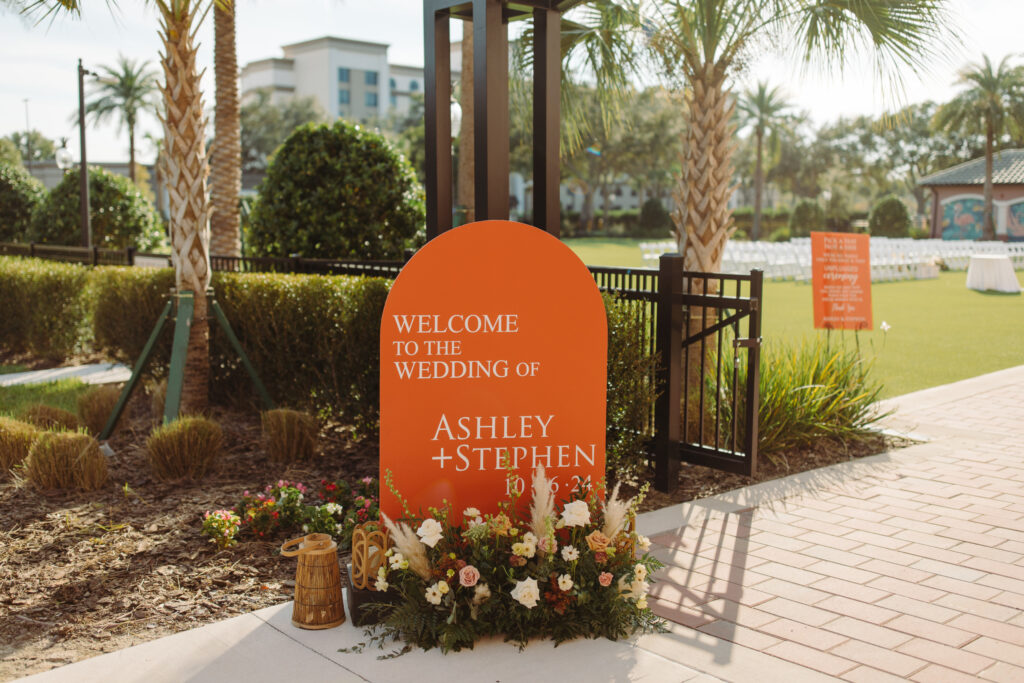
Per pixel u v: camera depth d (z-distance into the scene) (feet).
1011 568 14.03
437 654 11.14
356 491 17.67
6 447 19.67
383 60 380.58
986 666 10.79
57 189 64.13
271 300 24.70
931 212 156.66
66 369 35.99
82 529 16.02
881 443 22.48
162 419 24.97
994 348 40.65
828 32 22.58
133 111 171.94
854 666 10.79
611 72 25.50
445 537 11.96
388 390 12.26
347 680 10.41
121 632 12.09
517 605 11.43
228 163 49.39
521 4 15.48
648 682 10.36
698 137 22.35
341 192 38.34
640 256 123.65
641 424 18.35
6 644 11.71
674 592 13.16
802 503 17.61
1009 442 22.44
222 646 11.36
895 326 48.85
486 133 14.84
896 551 14.84
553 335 12.64
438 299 12.27
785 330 45.68
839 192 253.85
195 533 15.93
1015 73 140.05
